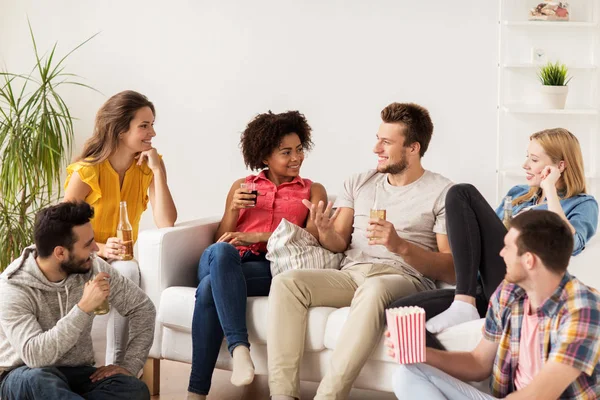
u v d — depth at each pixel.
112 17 4.79
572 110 4.41
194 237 3.31
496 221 2.72
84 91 4.82
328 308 2.83
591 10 4.59
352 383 2.63
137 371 2.77
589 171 4.60
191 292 3.03
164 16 4.76
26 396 2.49
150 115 3.39
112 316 3.04
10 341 2.52
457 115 4.67
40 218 2.56
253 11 4.71
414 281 2.93
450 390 2.22
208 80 4.78
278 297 2.79
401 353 2.23
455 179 4.71
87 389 2.65
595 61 4.61
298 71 4.72
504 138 4.70
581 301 2.04
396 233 2.87
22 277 2.57
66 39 4.81
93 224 3.35
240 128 4.79
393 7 4.63
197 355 2.92
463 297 2.62
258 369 2.95
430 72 4.65
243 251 3.31
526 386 2.06
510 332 2.22
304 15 4.68
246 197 3.29
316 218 3.08
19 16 4.82
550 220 2.07
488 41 4.61
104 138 3.34
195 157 4.84
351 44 4.67
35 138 4.16
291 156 3.37
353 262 3.06
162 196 3.46
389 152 3.08
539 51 4.60
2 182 4.15
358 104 4.70
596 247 2.91
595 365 2.04
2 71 4.83
